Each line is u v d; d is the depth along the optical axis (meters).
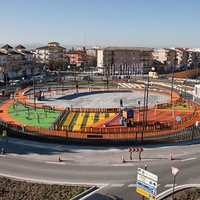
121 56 134.62
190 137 35.06
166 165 26.94
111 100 63.28
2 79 98.75
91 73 125.69
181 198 20.56
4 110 52.00
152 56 144.75
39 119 45.50
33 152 30.16
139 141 32.44
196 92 68.44
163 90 78.31
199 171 25.66
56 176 24.50
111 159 28.27
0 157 28.73
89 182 23.34
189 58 166.75
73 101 61.34
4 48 124.31
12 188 21.94
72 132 34.78
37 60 141.88
